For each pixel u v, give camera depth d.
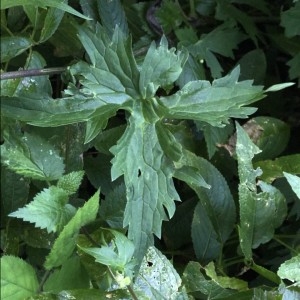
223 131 0.68
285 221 0.69
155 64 0.60
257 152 0.64
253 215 0.64
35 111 0.56
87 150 0.65
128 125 0.58
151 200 0.58
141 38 0.69
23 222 0.59
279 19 0.76
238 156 0.64
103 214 0.60
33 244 0.59
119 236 0.55
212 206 0.65
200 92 0.60
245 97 0.60
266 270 0.63
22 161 0.56
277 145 0.70
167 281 0.58
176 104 0.60
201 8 0.72
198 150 0.69
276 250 0.68
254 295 0.59
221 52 0.71
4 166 0.59
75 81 0.62
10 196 0.59
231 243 0.67
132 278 0.56
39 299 0.53
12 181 0.59
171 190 0.58
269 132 0.70
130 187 0.57
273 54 0.77
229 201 0.65
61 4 0.55
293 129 0.75
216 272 0.64
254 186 0.64
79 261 0.56
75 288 0.56
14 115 0.55
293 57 0.74
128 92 0.59
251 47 0.77
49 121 0.56
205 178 0.65
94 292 0.55
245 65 0.73
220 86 0.61
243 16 0.73
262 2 0.75
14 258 0.52
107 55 0.58
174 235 0.67
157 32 0.69
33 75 0.61
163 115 0.59
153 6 0.69
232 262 0.65
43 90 0.62
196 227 0.65
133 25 0.69
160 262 0.58
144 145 0.58
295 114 0.76
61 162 0.58
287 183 0.68
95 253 0.54
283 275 0.59
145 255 0.58
